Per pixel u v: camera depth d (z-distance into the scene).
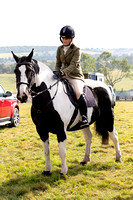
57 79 4.18
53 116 3.96
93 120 4.87
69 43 4.35
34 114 4.09
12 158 5.73
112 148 6.35
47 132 4.25
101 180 4.25
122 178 4.29
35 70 3.79
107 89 5.17
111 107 5.08
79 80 4.54
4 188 4.01
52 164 5.05
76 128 4.58
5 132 8.87
